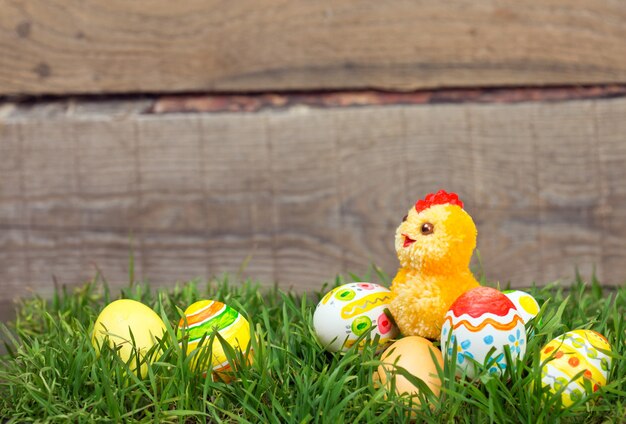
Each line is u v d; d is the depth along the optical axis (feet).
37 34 3.63
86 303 3.39
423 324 2.79
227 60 3.65
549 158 3.66
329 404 2.68
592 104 3.66
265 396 2.78
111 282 3.66
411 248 2.78
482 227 3.66
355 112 3.66
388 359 2.75
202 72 3.66
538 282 3.67
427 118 3.65
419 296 2.78
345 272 3.67
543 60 3.66
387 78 3.66
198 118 3.65
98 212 3.66
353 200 3.66
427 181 3.66
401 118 3.65
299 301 3.37
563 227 3.67
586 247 3.67
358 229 3.66
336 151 3.66
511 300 2.88
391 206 3.66
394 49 3.66
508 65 3.66
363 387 2.71
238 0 3.63
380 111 3.65
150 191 3.66
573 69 3.66
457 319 2.69
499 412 2.64
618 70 3.67
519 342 2.70
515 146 3.66
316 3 3.64
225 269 3.67
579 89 3.67
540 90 3.67
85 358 2.81
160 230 3.66
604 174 3.67
